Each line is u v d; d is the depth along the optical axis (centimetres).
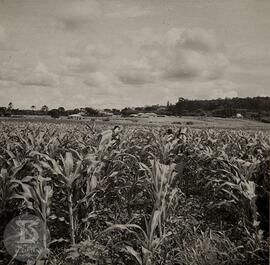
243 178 480
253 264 376
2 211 404
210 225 515
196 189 736
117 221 502
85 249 385
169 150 702
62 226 454
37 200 394
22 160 522
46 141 843
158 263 377
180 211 573
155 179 419
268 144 733
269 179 447
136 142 868
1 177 412
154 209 390
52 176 490
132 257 374
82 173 445
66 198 458
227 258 377
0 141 845
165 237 393
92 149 608
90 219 467
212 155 699
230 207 536
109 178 571
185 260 376
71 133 1098
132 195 569
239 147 869
